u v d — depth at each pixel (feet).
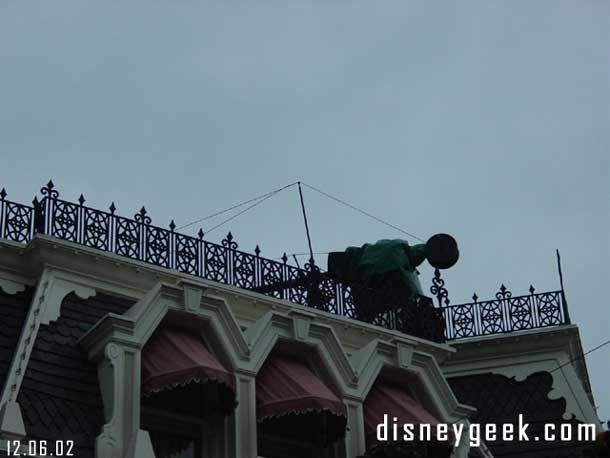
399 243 114.32
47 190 94.84
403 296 109.81
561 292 121.08
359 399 98.73
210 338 94.38
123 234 96.43
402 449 95.35
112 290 94.84
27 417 84.84
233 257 100.83
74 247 93.04
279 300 100.48
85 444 86.48
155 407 92.17
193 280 96.58
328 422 97.81
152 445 91.40
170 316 93.25
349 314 105.50
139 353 90.43
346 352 102.99
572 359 121.08
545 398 117.08
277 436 97.09
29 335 88.63
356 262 114.62
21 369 86.43
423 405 103.40
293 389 94.38
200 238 99.76
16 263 92.73
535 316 120.57
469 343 120.06
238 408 92.79
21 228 93.71
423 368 103.86
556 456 113.39
